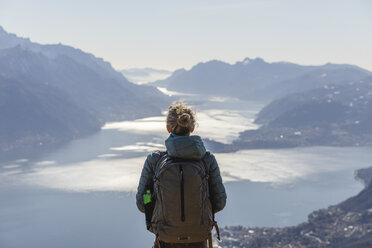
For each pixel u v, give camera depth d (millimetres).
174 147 2883
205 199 2922
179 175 2852
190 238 2869
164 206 2861
